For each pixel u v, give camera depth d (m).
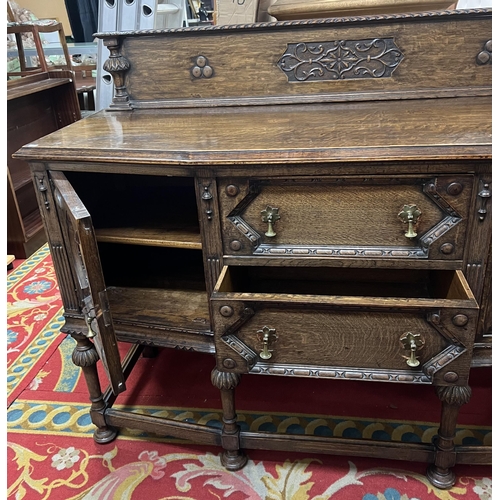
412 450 0.97
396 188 0.85
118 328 1.09
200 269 1.29
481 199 0.82
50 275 2.00
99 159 0.92
